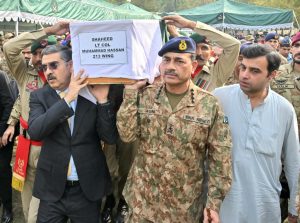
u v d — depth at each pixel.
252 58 2.46
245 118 2.60
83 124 2.75
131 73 2.57
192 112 2.43
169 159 2.45
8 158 4.15
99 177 2.84
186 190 2.48
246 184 2.59
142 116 2.53
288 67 3.79
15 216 4.52
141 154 2.59
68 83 2.80
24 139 3.56
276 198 2.64
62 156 2.75
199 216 2.61
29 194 3.73
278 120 2.59
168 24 3.01
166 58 2.41
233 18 15.80
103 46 2.61
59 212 2.80
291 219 2.72
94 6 11.88
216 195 2.47
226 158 2.44
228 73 3.58
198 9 16.80
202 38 3.65
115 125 2.77
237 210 2.60
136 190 2.59
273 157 2.59
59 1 9.64
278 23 16.02
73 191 2.80
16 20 8.06
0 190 4.16
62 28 3.23
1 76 3.93
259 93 2.57
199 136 2.43
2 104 3.98
